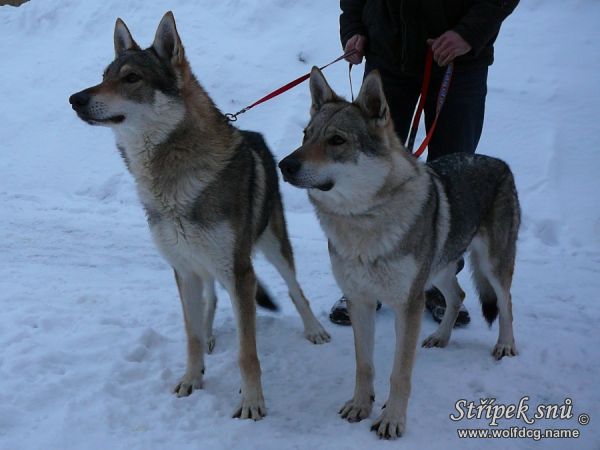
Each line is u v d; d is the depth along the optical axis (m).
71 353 2.32
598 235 3.39
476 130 2.62
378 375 2.30
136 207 3.94
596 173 3.85
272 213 2.44
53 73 5.34
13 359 2.27
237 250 2.15
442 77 2.55
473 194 2.31
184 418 2.07
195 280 2.23
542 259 3.16
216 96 4.76
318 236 3.46
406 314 2.04
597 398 2.16
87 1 6.12
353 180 1.98
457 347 2.46
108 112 2.10
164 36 2.18
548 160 3.96
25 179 4.31
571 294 2.82
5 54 5.80
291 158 1.98
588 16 5.27
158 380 2.23
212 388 2.23
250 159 2.27
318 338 2.49
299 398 2.19
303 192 3.88
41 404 2.10
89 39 5.72
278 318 2.66
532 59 4.87
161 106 2.12
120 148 2.21
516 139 4.17
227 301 2.81
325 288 2.92
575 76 4.63
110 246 3.37
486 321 2.52
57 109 4.94
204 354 2.41
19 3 6.62
